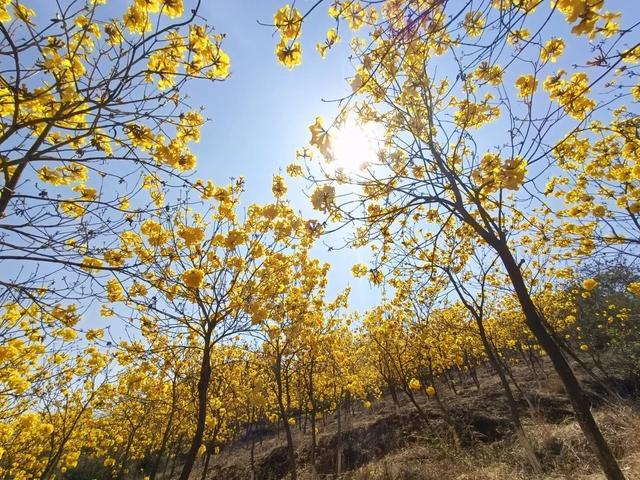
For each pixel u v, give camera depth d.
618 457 6.64
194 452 4.70
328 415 23.52
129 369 7.51
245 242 5.61
